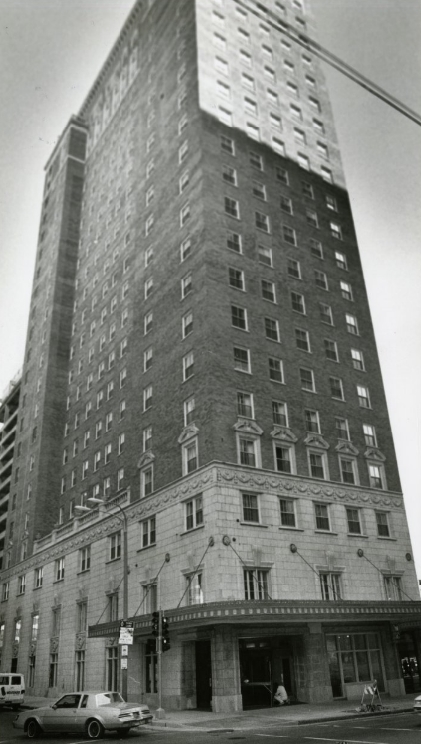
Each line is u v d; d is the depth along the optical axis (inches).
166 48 2322.8
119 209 2500.0
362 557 1508.4
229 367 1492.4
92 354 2449.6
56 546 2166.6
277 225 1863.9
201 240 1659.7
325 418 1648.6
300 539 1403.8
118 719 825.5
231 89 2026.3
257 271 1710.1
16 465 2910.9
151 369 1781.5
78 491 2241.6
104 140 2977.4
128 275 2218.3
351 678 1358.3
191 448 1459.2
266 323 1648.6
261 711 1116.5
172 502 1457.9
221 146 1862.7
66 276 2965.1
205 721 981.8
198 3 2121.1
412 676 1482.5
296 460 1503.4
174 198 1911.9
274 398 1549.0
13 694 1529.3
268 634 1245.1
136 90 2600.9
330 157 2244.1
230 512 1306.6
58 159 3503.9
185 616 1169.4
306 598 1346.0
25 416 2945.4
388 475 1712.6
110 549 1761.8
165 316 1765.5
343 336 1854.1
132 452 1775.3
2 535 3336.6
